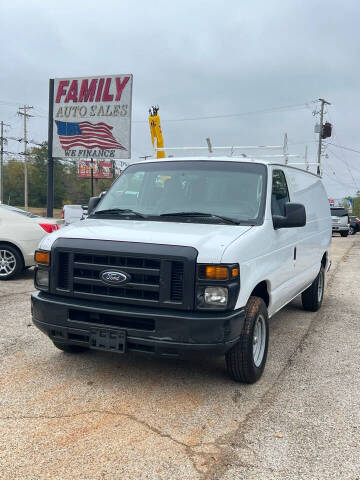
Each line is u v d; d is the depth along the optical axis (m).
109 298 4.06
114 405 4.03
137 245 4.00
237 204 4.80
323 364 5.20
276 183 5.26
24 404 4.02
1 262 9.45
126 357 5.18
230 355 4.34
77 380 4.54
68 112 17.30
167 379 4.62
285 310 7.85
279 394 4.34
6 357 5.12
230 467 3.15
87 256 4.15
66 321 4.20
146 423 3.73
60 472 3.06
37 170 86.31
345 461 3.25
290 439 3.53
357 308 8.10
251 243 4.25
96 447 3.36
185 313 3.86
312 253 6.69
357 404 4.16
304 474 3.09
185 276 3.84
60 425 3.67
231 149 7.56
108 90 16.89
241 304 4.04
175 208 4.89
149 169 5.42
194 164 5.29
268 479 3.03
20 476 3.01
